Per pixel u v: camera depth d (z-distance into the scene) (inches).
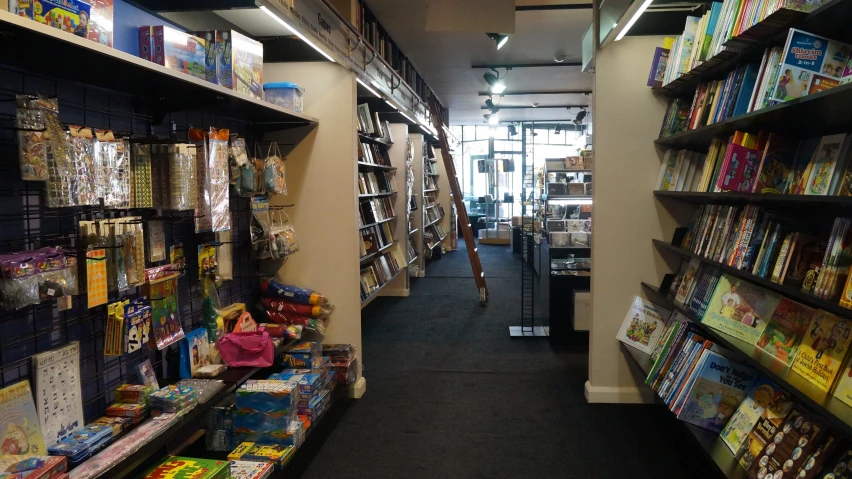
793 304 82.1
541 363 181.8
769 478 73.4
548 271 205.8
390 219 283.3
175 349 111.7
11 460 62.1
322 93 144.3
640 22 138.6
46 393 73.7
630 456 115.6
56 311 81.3
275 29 134.5
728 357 94.5
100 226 78.6
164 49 91.0
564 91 432.8
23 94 66.1
